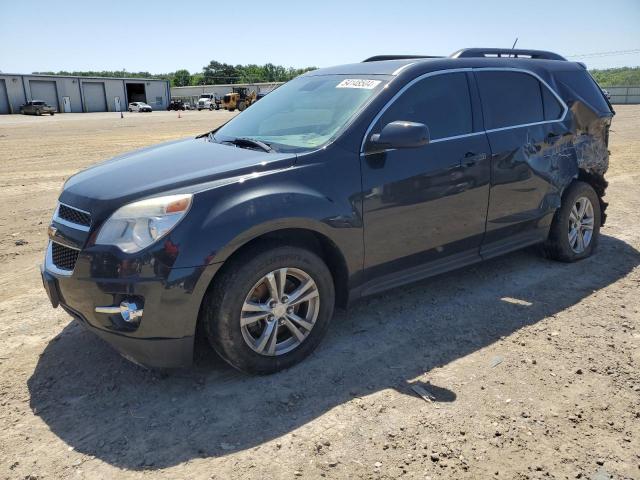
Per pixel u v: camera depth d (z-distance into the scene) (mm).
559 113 5031
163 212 2969
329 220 3395
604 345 3734
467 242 4363
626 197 8414
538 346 3725
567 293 4633
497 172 4395
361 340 3838
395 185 3736
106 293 2963
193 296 2984
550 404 3064
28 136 22062
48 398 3195
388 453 2676
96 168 3814
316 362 3545
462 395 3152
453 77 4277
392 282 3953
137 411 3061
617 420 2928
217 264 3006
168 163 3557
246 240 3082
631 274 5066
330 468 2578
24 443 2797
